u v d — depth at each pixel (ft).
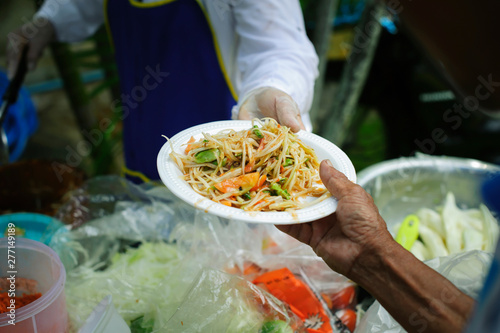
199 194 4.36
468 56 3.05
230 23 6.72
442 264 4.47
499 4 2.73
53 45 9.72
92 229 5.36
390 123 12.77
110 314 4.04
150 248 5.30
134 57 7.38
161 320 4.45
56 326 3.74
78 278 4.92
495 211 2.63
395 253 3.60
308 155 5.12
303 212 4.02
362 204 3.84
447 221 6.08
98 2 8.07
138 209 5.61
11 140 9.45
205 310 4.06
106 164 10.77
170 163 4.71
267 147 4.91
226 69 7.02
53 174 6.95
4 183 6.77
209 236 5.12
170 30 6.79
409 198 6.73
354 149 13.89
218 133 5.25
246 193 4.55
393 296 3.54
